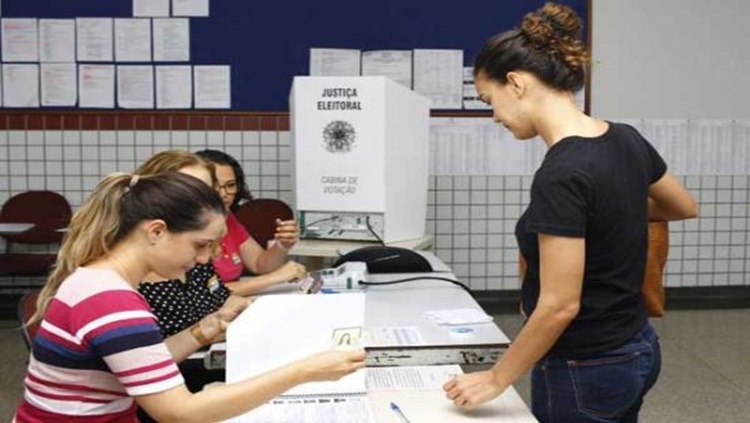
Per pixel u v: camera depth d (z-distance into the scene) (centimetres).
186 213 115
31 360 117
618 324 129
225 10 447
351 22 454
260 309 141
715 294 487
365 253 254
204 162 197
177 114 453
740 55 472
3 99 447
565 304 118
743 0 467
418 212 324
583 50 128
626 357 130
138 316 109
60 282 118
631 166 128
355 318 138
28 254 426
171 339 162
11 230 371
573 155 120
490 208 475
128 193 117
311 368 117
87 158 454
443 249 477
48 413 112
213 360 153
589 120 130
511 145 471
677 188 146
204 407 109
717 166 479
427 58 458
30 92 447
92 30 443
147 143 455
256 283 220
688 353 381
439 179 469
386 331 165
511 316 461
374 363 154
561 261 117
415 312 185
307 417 128
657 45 466
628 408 133
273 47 452
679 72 470
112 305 108
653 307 169
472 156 469
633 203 127
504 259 480
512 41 127
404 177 299
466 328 168
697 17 466
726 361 367
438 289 219
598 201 120
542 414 136
